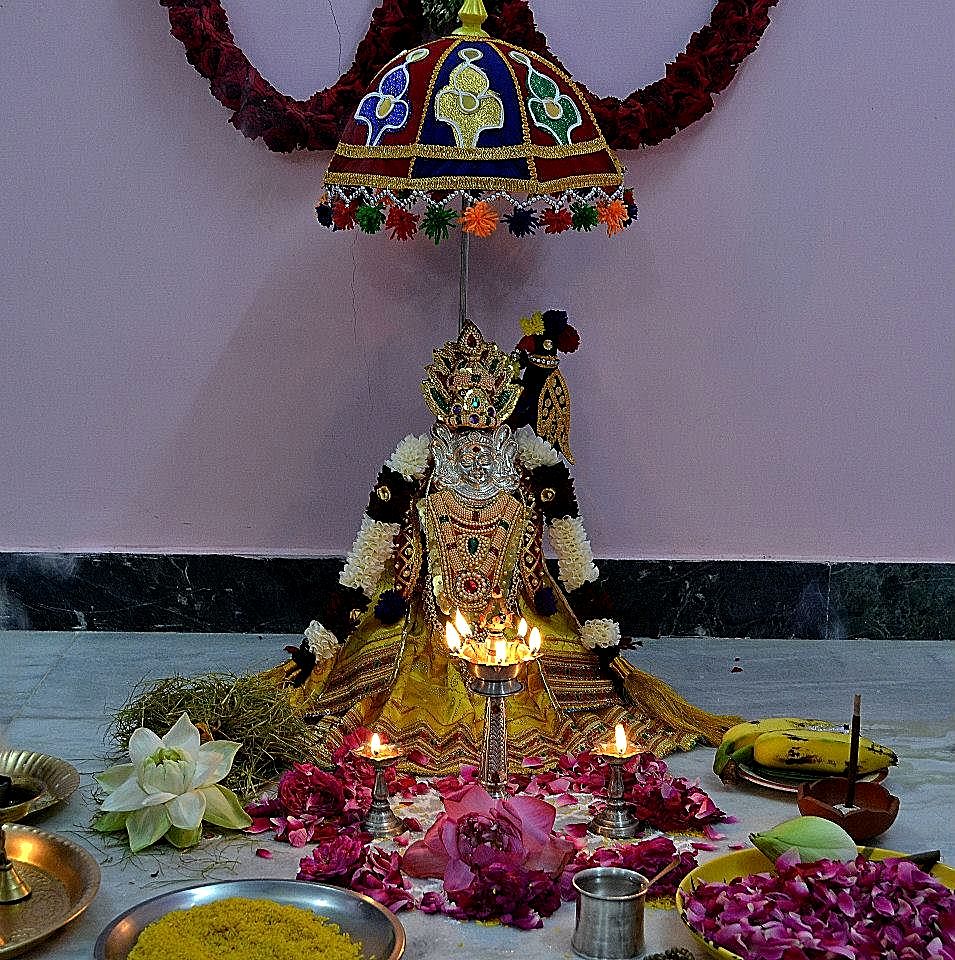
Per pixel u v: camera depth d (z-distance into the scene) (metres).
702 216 4.01
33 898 2.42
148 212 3.97
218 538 4.12
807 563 4.14
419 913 2.44
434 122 2.99
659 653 3.99
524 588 3.29
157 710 3.02
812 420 4.11
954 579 4.16
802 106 3.98
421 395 4.07
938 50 3.98
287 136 3.79
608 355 4.06
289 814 2.79
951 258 4.06
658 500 4.14
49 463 4.07
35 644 3.98
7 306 4.00
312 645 3.25
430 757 3.06
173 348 4.04
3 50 3.90
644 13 3.94
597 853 2.61
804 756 2.96
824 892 2.22
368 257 4.00
